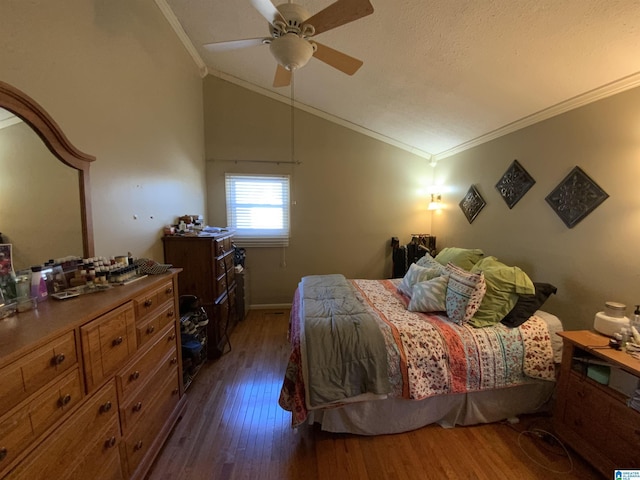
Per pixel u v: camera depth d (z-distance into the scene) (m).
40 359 0.83
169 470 1.46
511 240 2.61
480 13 1.58
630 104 1.69
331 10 1.31
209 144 3.65
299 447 1.62
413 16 1.77
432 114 2.93
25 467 0.77
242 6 2.31
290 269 4.00
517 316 1.88
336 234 4.02
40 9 1.29
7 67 1.15
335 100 3.35
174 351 1.74
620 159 1.75
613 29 1.41
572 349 1.58
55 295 1.18
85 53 1.57
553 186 2.19
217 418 1.84
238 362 2.56
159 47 2.43
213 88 3.60
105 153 1.75
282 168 3.82
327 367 1.57
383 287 2.81
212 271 2.58
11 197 1.12
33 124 1.17
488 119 2.62
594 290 1.90
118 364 1.19
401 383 1.61
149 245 2.29
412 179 4.06
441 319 1.93
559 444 1.64
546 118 2.23
